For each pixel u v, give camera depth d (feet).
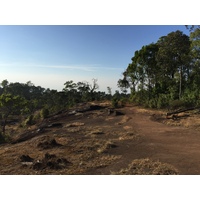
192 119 49.44
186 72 85.46
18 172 22.44
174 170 21.44
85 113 76.48
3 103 93.86
